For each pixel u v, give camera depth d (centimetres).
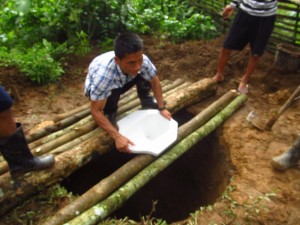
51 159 267
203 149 381
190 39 570
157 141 301
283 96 399
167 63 486
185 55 502
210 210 262
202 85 399
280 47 433
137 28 568
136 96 396
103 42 530
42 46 500
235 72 459
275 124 360
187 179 403
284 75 436
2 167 276
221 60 420
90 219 238
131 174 280
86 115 364
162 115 325
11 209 252
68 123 351
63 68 471
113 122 316
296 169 300
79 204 244
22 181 255
